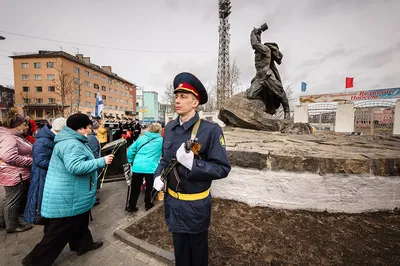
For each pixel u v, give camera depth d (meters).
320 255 1.84
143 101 59.84
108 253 2.17
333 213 2.48
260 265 1.76
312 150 2.92
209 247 2.00
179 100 1.41
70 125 1.97
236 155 2.80
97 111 9.76
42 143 2.21
